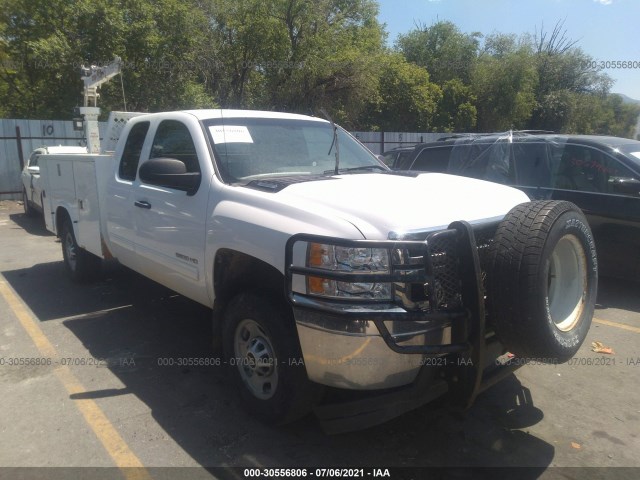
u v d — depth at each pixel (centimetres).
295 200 327
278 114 474
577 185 636
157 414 366
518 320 288
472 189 373
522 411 378
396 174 426
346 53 2483
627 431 353
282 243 309
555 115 3981
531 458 322
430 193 346
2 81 2270
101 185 537
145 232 456
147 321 546
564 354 304
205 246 376
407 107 3241
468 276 283
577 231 318
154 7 1941
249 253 330
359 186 354
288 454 323
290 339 315
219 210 362
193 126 421
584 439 343
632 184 583
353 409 302
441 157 789
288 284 297
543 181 665
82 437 338
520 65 3678
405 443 336
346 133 511
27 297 625
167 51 1959
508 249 292
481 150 738
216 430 347
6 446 329
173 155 438
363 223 291
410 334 278
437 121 3606
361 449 329
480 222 320
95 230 561
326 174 423
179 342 491
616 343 499
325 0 2511
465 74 3950
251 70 2534
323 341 289
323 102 2564
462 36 4094
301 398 320
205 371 432
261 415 346
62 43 1795
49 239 1002
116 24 1817
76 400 384
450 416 370
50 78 1973
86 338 500
